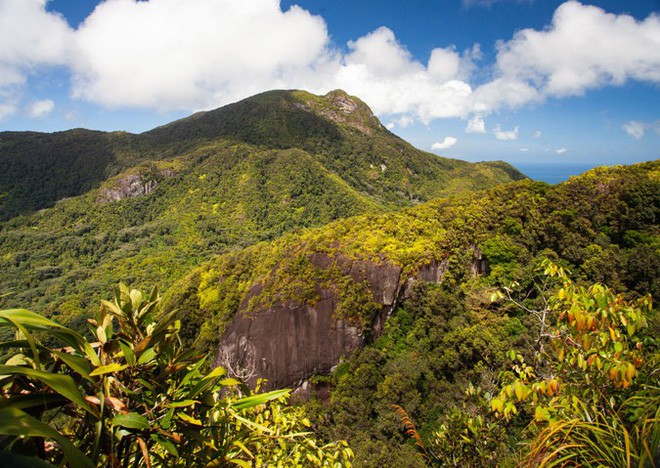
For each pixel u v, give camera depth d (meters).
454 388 20.41
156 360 1.43
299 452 3.01
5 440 0.97
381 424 20.12
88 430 1.23
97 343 1.32
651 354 2.56
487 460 3.12
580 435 1.94
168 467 1.37
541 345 3.15
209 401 1.41
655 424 1.59
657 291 22.59
